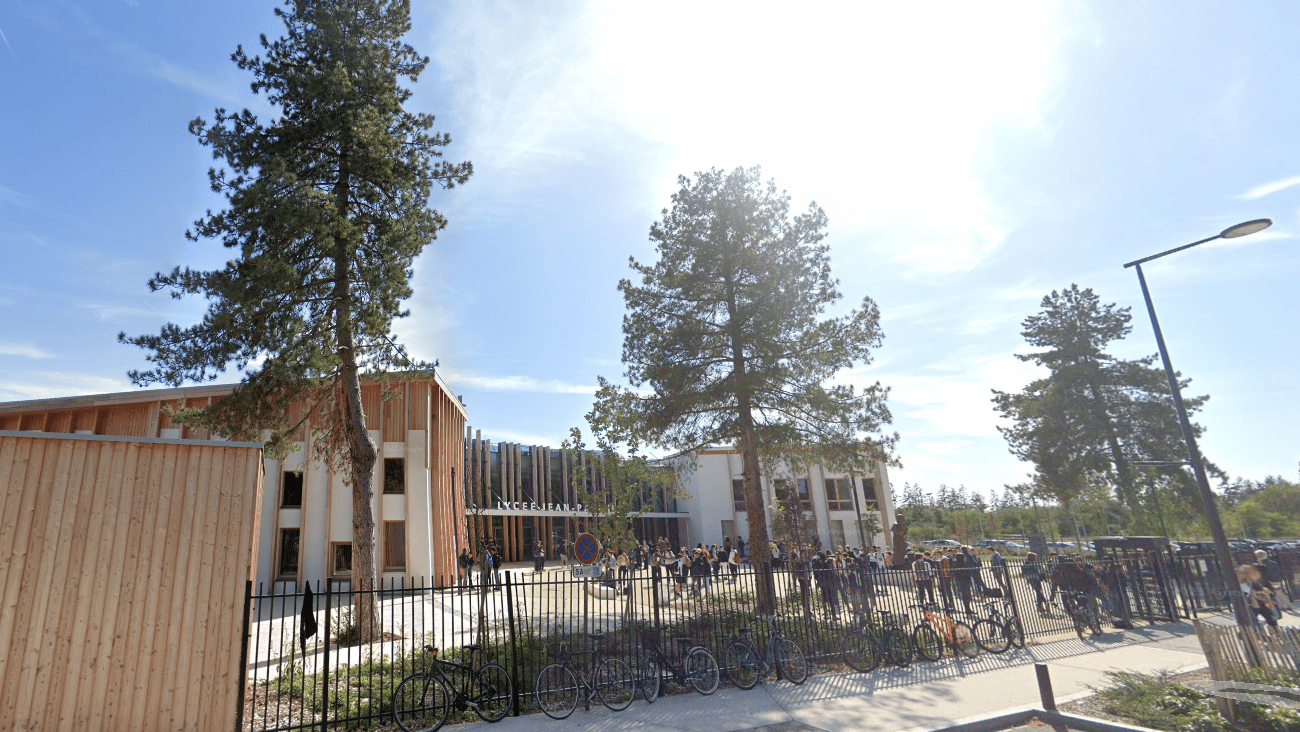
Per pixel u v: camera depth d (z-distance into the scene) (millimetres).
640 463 17578
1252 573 13141
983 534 60000
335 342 16438
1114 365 31312
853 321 18078
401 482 27203
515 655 8812
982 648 12430
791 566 15203
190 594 7938
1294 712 7184
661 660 9758
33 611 7293
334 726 8102
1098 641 13180
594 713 8672
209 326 14242
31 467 7668
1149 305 12031
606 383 18594
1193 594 16297
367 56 16766
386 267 15539
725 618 12242
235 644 7934
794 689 9844
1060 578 14656
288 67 16562
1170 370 11680
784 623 11797
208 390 25500
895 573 13453
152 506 8062
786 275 17906
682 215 19500
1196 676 9828
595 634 9805
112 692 7355
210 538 8219
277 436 15961
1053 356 32188
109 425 24906
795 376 17688
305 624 8109
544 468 48906
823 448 18031
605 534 17078
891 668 11172
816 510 43094
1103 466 29891
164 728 7426
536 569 29656
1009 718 8297
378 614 15289
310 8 16828
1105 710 8414
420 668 10375
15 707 6980
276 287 14258
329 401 17172
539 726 8164
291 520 25500
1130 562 15906
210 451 8523
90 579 7598
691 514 48906
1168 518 33406
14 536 7410
